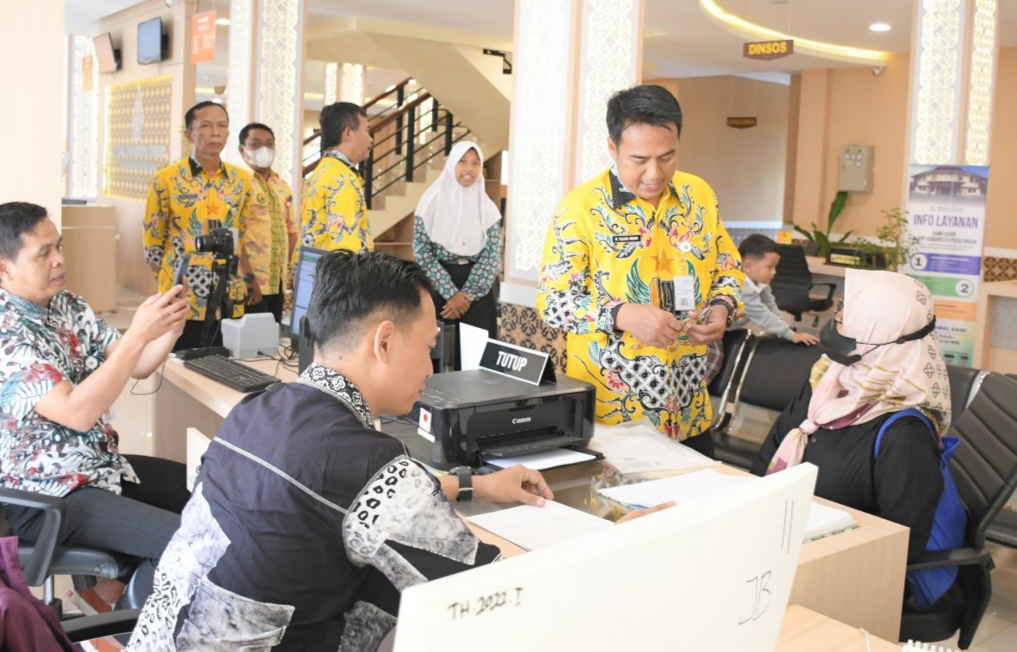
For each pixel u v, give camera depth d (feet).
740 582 2.78
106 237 30.94
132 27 35.40
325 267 4.74
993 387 9.09
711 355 13.41
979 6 21.79
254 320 11.69
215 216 16.17
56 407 7.92
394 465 4.29
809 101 42.32
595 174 12.97
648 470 7.48
